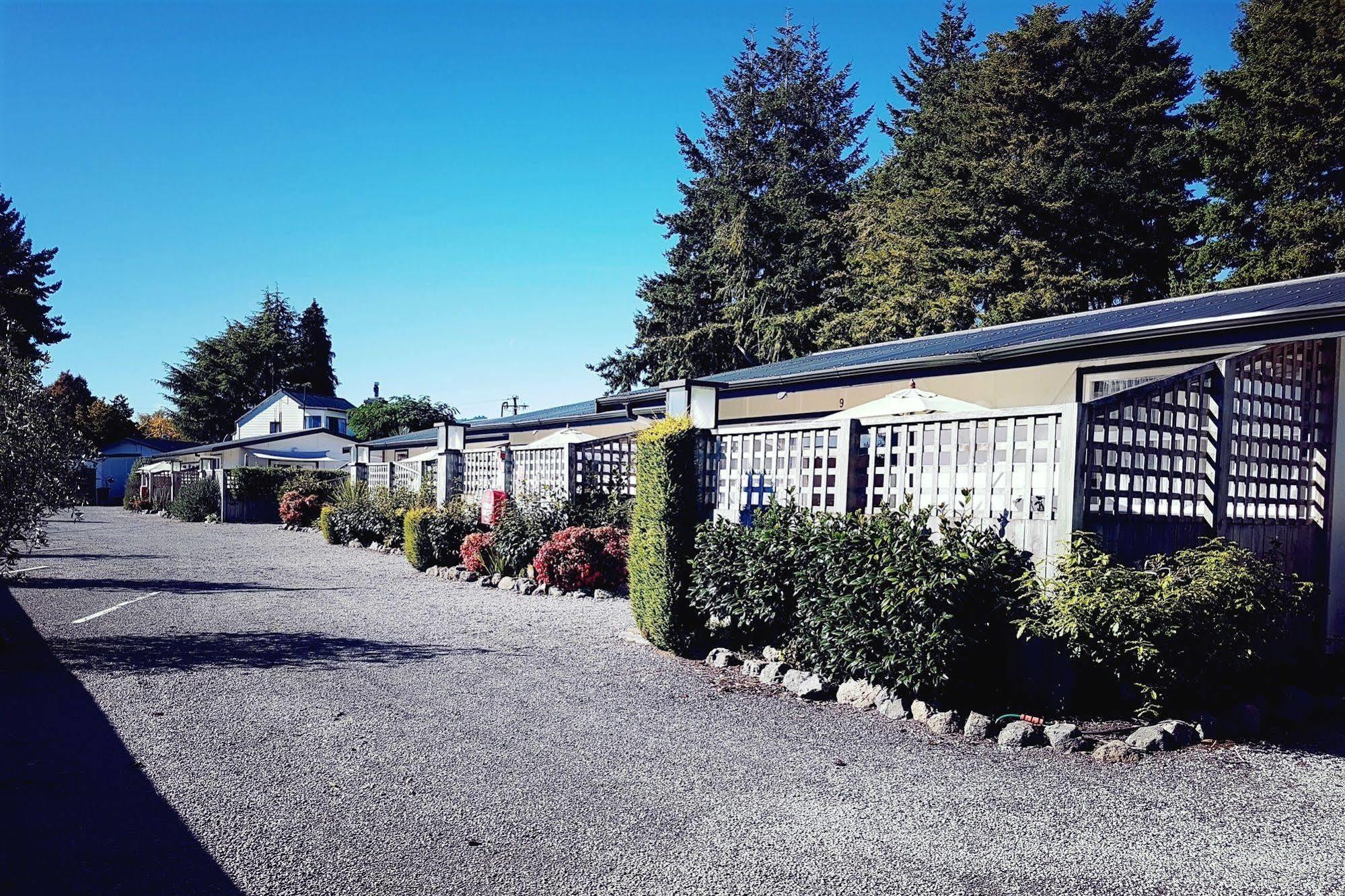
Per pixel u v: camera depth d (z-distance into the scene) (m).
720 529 7.66
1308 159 25.84
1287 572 7.67
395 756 4.96
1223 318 7.65
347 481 23.28
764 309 36.00
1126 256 28.17
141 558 16.12
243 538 22.06
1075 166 27.97
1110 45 31.23
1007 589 5.92
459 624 9.25
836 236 35.91
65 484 8.17
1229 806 4.38
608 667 7.27
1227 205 27.48
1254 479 7.33
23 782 4.46
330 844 3.84
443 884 3.49
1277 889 3.53
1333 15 25.83
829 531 6.57
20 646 7.75
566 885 3.50
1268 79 27.22
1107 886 3.54
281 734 5.33
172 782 4.51
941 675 5.72
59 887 3.40
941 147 32.59
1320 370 8.12
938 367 11.69
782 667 6.83
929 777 4.75
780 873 3.62
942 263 29.28
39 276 49.72
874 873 3.63
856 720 5.80
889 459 7.04
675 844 3.88
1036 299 26.67
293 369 70.81
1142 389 6.32
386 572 14.38
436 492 18.09
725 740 5.35
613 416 19.03
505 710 5.93
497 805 4.30
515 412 54.91
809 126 42.75
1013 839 3.97
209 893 3.39
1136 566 6.27
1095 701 6.06
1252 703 6.12
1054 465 5.90
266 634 8.51
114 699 6.05
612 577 11.70
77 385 68.44
